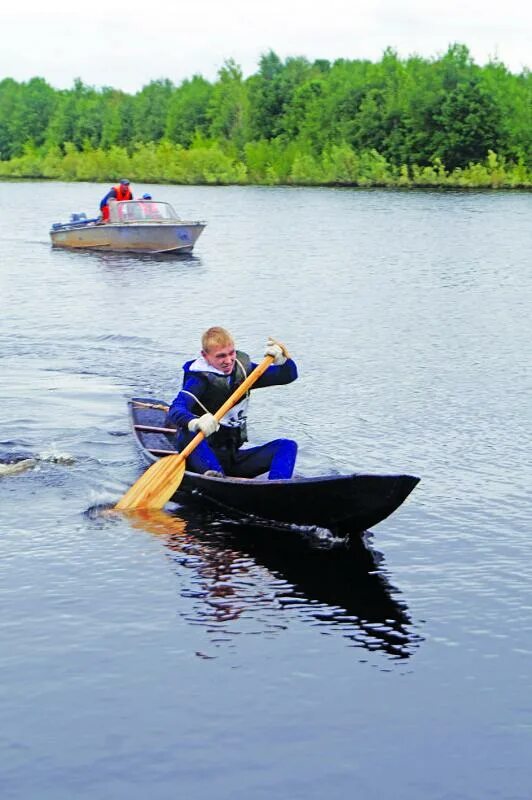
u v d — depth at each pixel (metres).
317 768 5.11
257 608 6.76
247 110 87.31
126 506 8.48
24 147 109.12
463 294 20.14
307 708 5.61
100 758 5.18
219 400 8.59
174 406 8.54
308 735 5.37
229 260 25.61
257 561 7.51
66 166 81.25
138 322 17.05
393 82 73.81
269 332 16.22
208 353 8.56
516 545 7.78
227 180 69.81
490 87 69.06
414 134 69.44
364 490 7.61
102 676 5.90
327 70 105.56
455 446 10.16
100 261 25.39
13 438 10.25
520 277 22.55
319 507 7.86
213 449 8.73
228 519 8.38
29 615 6.61
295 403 11.77
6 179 83.19
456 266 24.31
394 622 6.56
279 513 8.07
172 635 6.38
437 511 8.45
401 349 14.89
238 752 5.23
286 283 21.55
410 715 5.55
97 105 114.56
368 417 11.20
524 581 7.15
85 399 11.85
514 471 9.43
